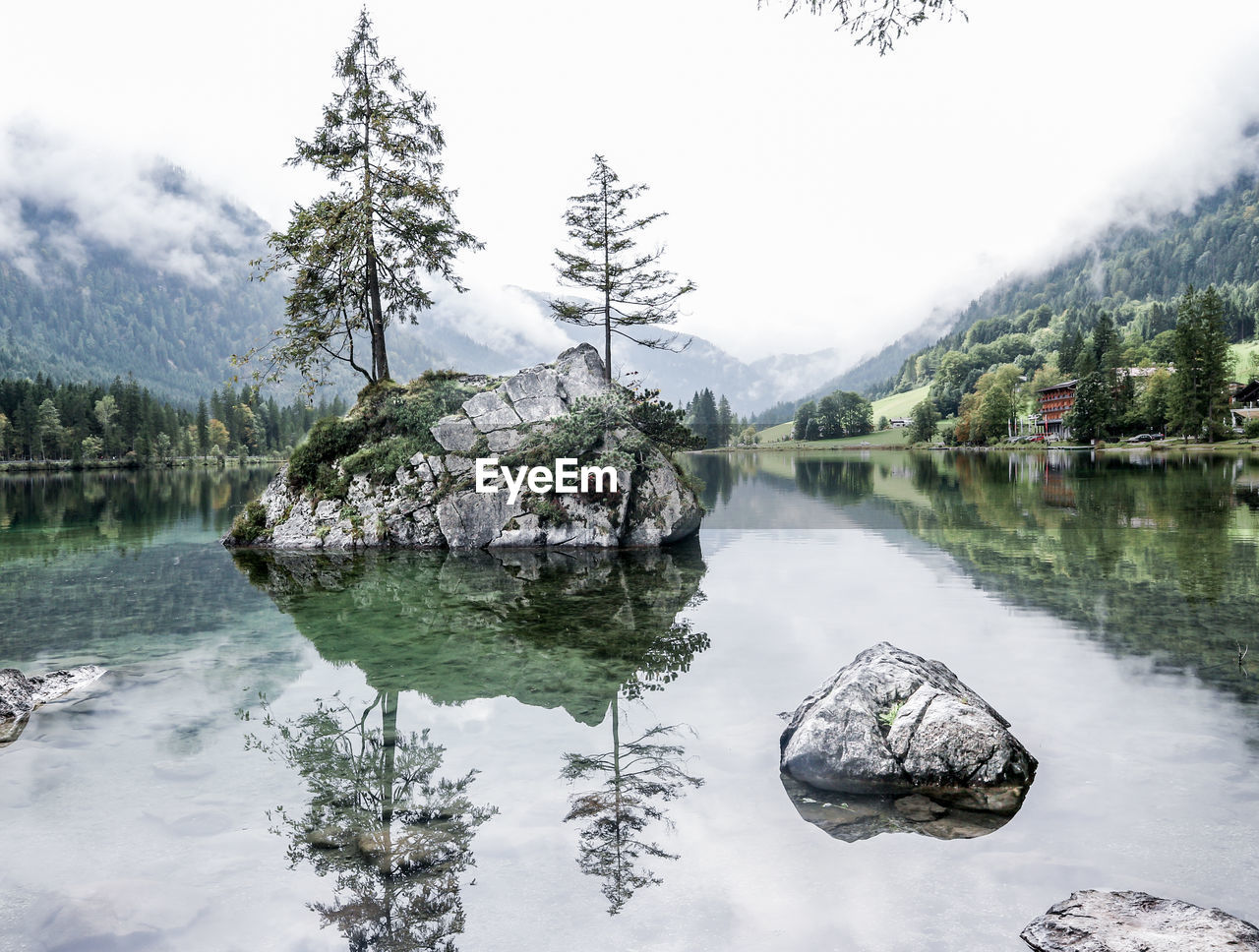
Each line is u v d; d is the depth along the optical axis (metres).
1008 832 5.62
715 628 12.53
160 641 12.13
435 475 25.67
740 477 67.19
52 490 63.12
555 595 15.97
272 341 29.66
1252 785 6.23
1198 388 97.94
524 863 5.34
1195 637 11.08
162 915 4.74
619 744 7.62
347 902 4.90
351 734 8.01
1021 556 19.19
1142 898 4.53
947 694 7.17
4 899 4.95
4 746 7.67
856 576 17.19
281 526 25.53
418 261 31.36
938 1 7.20
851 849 5.46
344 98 29.52
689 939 4.37
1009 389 169.38
